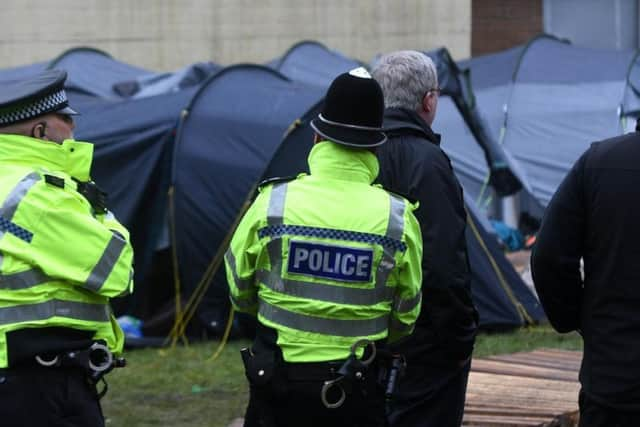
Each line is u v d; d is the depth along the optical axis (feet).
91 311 29.66
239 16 153.69
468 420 45.11
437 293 32.81
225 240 77.05
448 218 32.96
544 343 73.97
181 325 77.15
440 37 150.61
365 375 29.01
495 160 101.40
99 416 29.84
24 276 28.96
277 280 29.04
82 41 155.12
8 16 155.22
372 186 29.96
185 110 79.66
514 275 82.02
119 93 106.01
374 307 29.25
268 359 29.09
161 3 154.10
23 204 29.04
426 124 34.81
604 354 29.07
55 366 29.04
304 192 29.30
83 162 30.60
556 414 45.75
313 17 152.66
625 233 28.91
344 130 29.43
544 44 131.54
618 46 157.58
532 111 122.62
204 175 77.77
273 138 78.13
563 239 29.81
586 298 29.89
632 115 120.06
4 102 29.78
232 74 83.51
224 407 58.03
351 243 28.91
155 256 78.59
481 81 128.36
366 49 152.15
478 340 74.95
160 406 58.29
